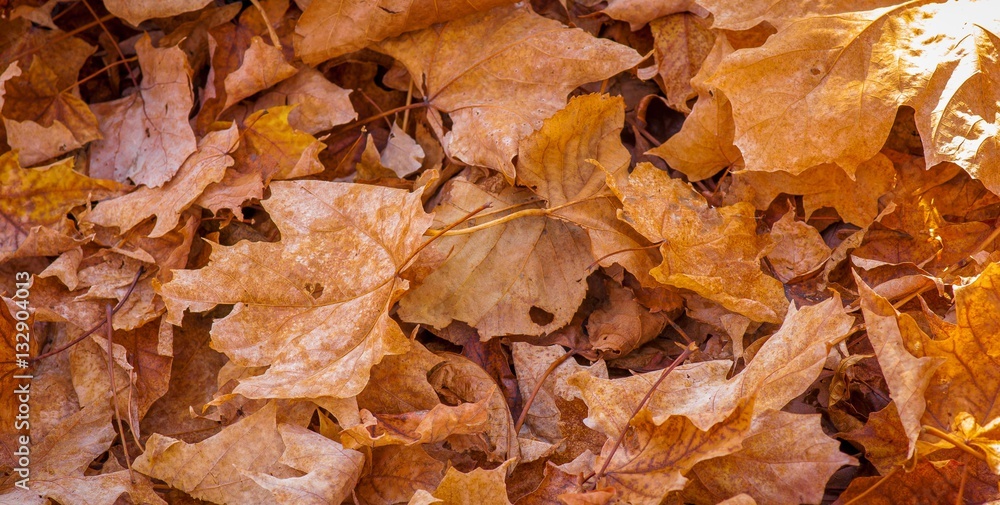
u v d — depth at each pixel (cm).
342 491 115
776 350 115
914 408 111
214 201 122
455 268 121
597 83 125
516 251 121
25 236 123
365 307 118
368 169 125
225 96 126
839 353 117
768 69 119
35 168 124
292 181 121
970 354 114
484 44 124
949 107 118
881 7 119
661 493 112
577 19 126
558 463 117
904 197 121
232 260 118
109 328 120
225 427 119
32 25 129
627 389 117
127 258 123
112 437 120
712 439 112
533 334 120
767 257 121
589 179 121
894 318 113
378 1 123
